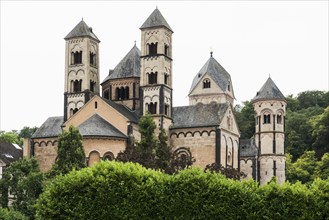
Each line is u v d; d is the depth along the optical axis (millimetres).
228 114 166375
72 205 79438
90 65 172875
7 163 178000
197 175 79312
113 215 78562
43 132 174500
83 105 166250
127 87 178125
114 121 159750
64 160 124562
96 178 79625
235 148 169750
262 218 77500
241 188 78625
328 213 77062
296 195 77562
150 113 163000
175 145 163250
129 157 137875
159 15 166500
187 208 78562
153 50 165375
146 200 78688
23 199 110688
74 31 173375
